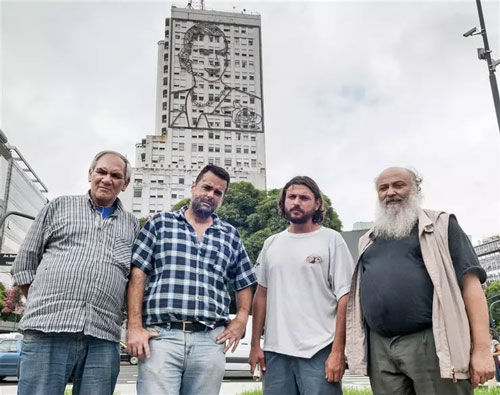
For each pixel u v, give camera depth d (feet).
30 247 10.14
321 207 12.60
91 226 10.36
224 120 327.47
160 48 351.25
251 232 129.70
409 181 10.80
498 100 29.91
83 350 9.61
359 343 10.42
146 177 275.39
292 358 11.17
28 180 255.50
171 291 10.38
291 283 11.64
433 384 9.16
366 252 10.86
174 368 9.99
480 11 31.19
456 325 9.09
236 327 11.02
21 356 9.52
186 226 11.24
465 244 9.78
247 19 357.82
